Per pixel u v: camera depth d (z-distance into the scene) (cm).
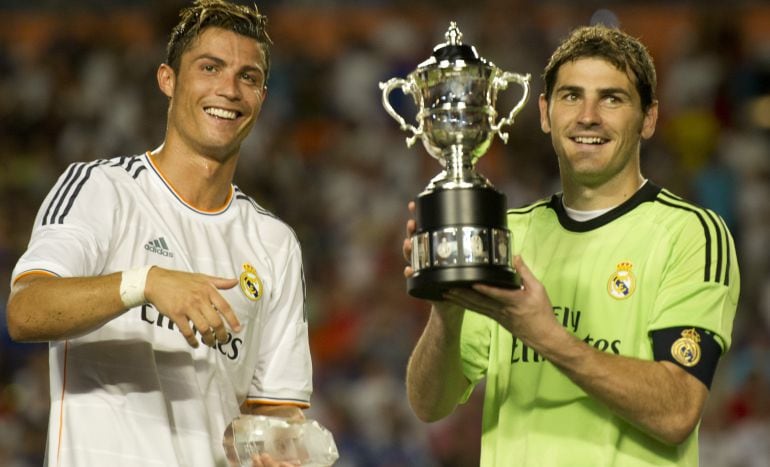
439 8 5131
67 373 1496
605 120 1419
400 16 5156
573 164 1435
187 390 1523
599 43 1432
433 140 1366
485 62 1370
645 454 1391
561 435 1408
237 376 1584
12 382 3588
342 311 4016
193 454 1506
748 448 3297
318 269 4250
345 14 5169
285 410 1630
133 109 4862
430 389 1493
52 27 5175
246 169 4600
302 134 4859
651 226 1436
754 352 3600
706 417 3344
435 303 1396
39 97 4959
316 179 4666
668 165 4578
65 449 1476
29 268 1410
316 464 1483
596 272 1437
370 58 5038
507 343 1484
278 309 1650
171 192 1587
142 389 1495
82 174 1549
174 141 1598
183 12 1608
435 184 1335
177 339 1530
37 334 1373
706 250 1409
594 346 1412
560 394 1419
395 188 4625
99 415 1478
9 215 4397
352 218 4506
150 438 1482
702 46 4934
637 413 1326
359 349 3838
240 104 1574
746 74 4850
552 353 1294
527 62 4791
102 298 1345
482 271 1261
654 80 1459
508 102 4656
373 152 4759
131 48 5072
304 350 1669
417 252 1307
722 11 4981
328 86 4997
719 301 1395
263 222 1675
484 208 1285
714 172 4519
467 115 1355
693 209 1441
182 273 1341
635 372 1323
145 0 5184
